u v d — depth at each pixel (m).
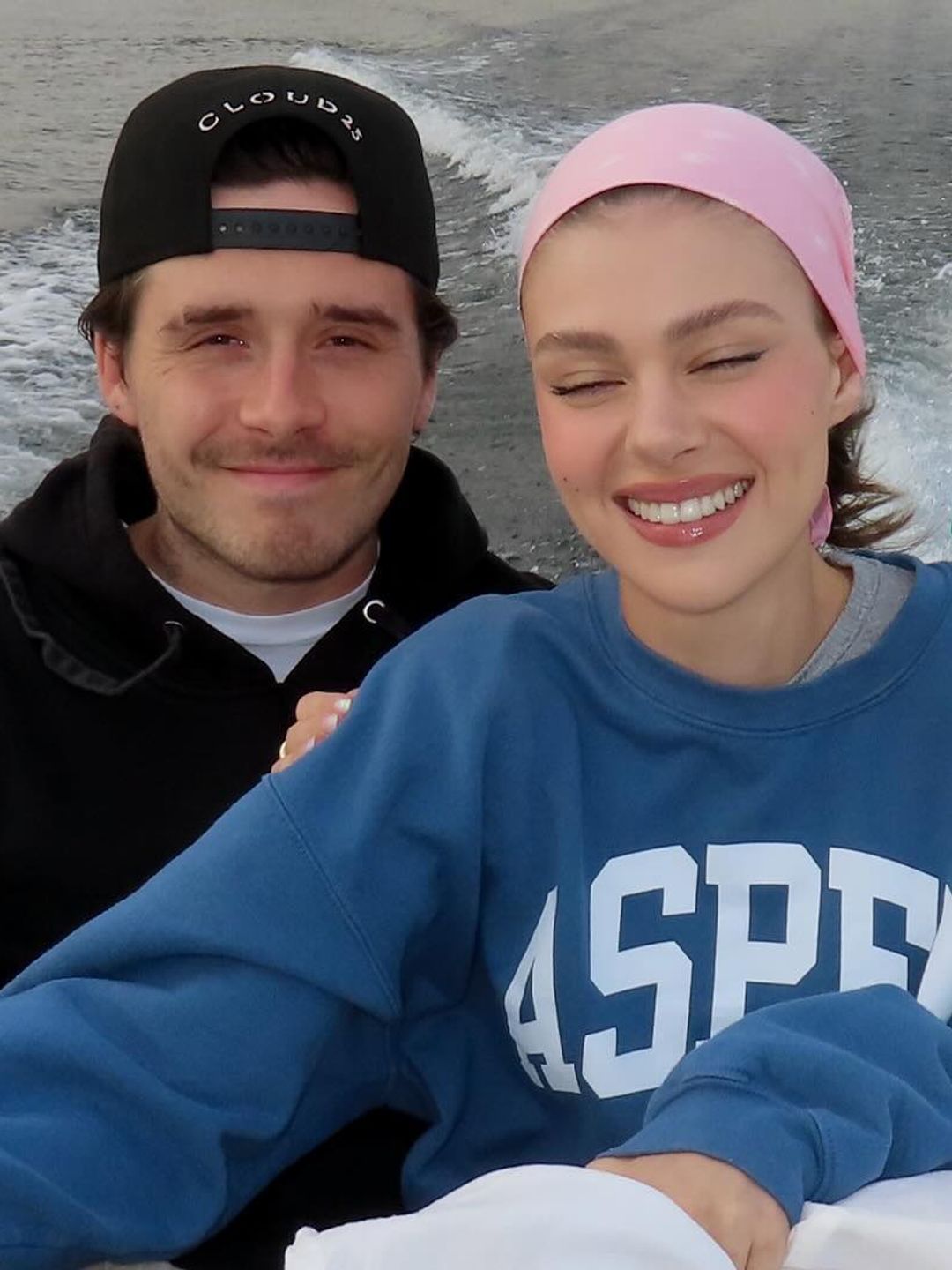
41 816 1.13
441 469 1.33
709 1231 0.59
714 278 0.78
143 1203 0.75
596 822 0.85
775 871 0.81
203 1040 0.78
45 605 1.21
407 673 0.90
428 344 1.31
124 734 1.16
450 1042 0.91
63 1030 0.76
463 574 1.32
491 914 0.86
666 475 0.79
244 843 0.83
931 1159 0.67
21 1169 0.71
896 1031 0.70
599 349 0.79
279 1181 1.00
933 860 0.81
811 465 0.81
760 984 0.80
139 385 1.23
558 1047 0.82
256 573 1.23
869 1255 0.59
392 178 1.20
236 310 1.16
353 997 0.82
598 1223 0.55
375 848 0.84
